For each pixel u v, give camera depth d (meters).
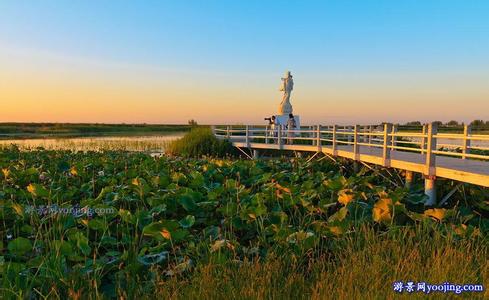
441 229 5.18
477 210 7.88
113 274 4.23
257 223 5.50
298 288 3.85
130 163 12.37
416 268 4.08
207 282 3.74
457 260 4.22
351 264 4.24
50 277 3.75
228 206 5.90
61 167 10.37
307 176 9.57
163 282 3.86
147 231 4.60
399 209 5.59
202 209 6.40
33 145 27.12
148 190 6.96
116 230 5.46
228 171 10.07
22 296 3.49
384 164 10.05
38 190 6.57
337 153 13.52
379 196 7.35
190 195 6.53
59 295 3.59
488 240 4.95
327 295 3.58
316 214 6.43
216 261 4.21
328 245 5.02
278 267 4.18
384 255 4.51
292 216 6.23
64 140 33.72
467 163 9.09
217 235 5.16
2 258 4.11
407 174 9.65
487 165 8.57
